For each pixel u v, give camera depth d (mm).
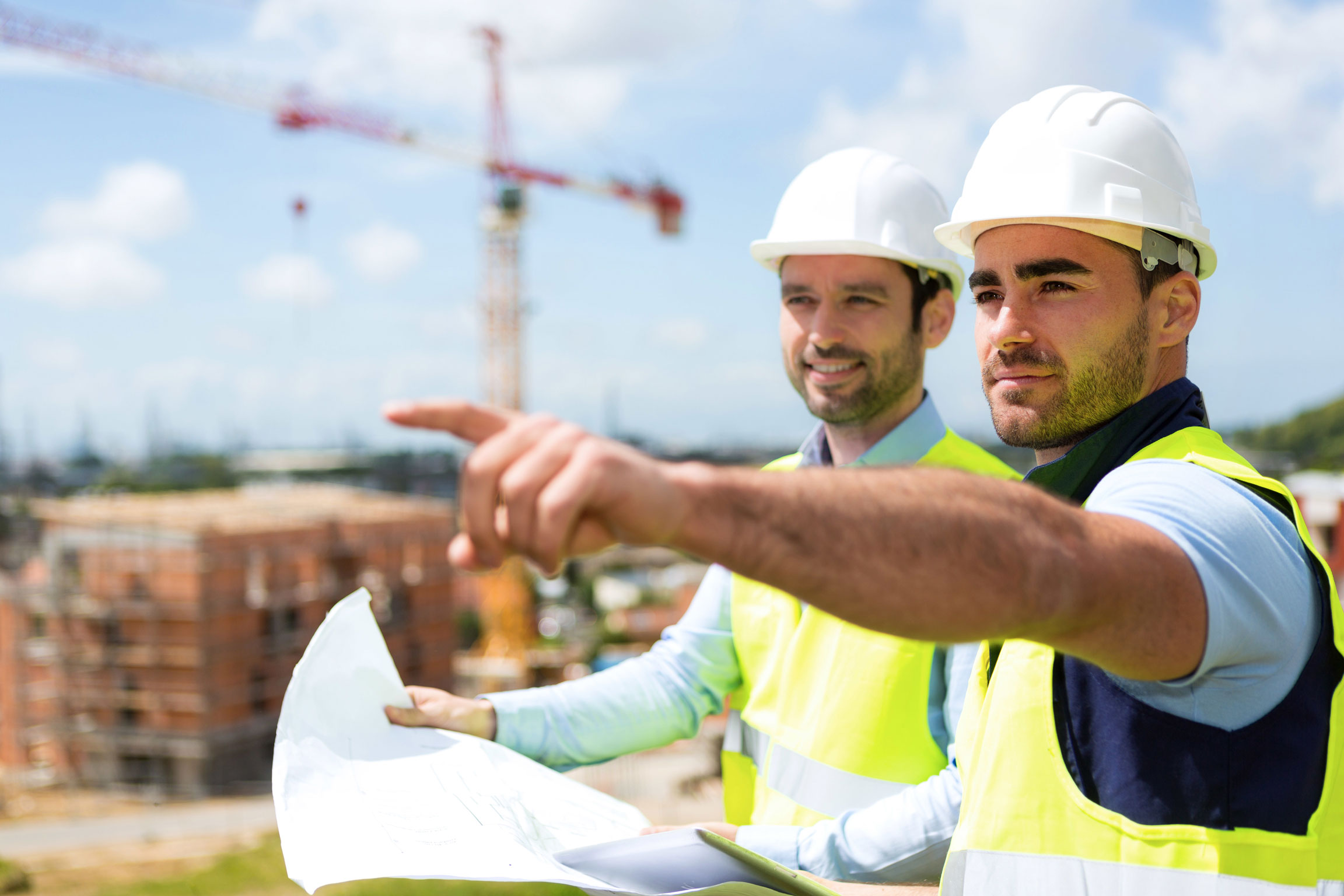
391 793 1455
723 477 762
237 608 54031
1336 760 998
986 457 2361
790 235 2342
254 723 54562
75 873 33781
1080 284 1218
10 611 55125
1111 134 1265
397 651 61656
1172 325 1259
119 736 52438
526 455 695
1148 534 882
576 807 1692
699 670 2236
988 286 1295
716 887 1285
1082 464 1237
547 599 121875
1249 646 931
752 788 2256
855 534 757
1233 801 977
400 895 1207
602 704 2088
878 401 2309
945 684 1971
